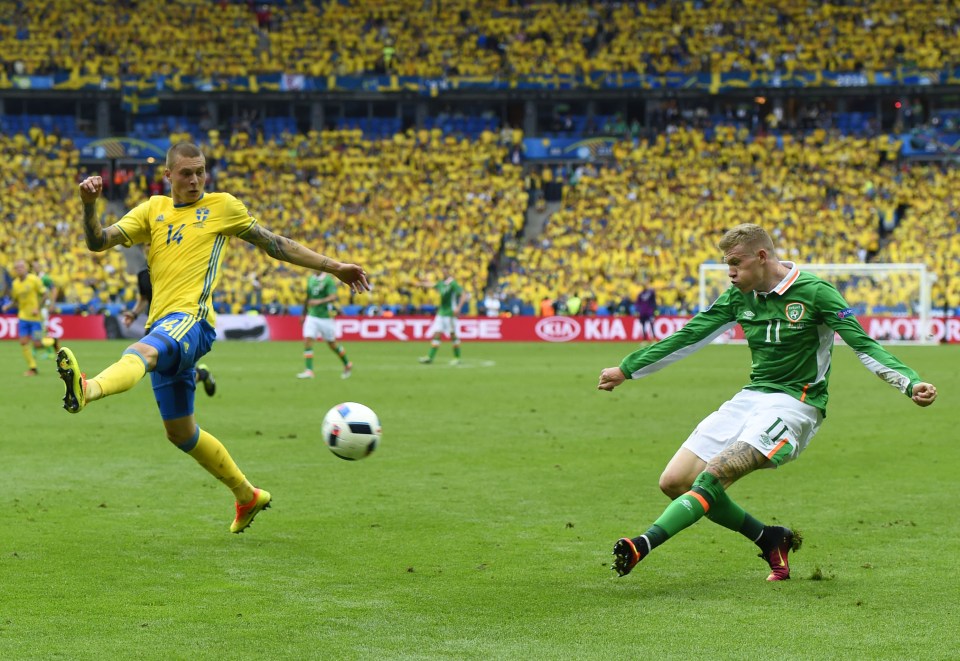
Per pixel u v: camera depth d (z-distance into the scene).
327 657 13.30
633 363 17.17
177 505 23.31
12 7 128.00
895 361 15.52
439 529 21.03
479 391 50.72
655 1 132.12
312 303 58.28
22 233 111.19
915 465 29.14
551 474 27.67
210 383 40.00
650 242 111.94
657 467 28.83
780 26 129.12
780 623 14.78
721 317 17.20
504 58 127.62
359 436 19.61
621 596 16.22
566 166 124.19
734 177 118.50
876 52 125.50
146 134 123.44
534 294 106.69
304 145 122.69
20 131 123.94
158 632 14.31
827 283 16.48
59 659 13.19
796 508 23.28
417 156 121.12
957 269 107.50
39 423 37.97
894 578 17.30
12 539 19.94
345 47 128.62
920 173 118.00
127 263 112.00
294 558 18.59
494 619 14.97
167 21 129.12
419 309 104.44
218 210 18.73
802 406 16.58
